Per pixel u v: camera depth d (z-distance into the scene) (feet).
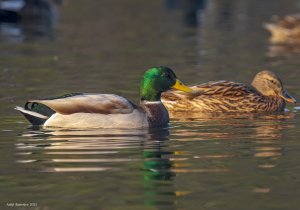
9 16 130.21
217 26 119.75
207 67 79.61
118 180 37.99
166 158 42.50
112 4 152.87
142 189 36.45
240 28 117.29
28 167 40.40
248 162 41.70
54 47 96.68
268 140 47.39
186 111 58.80
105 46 97.71
